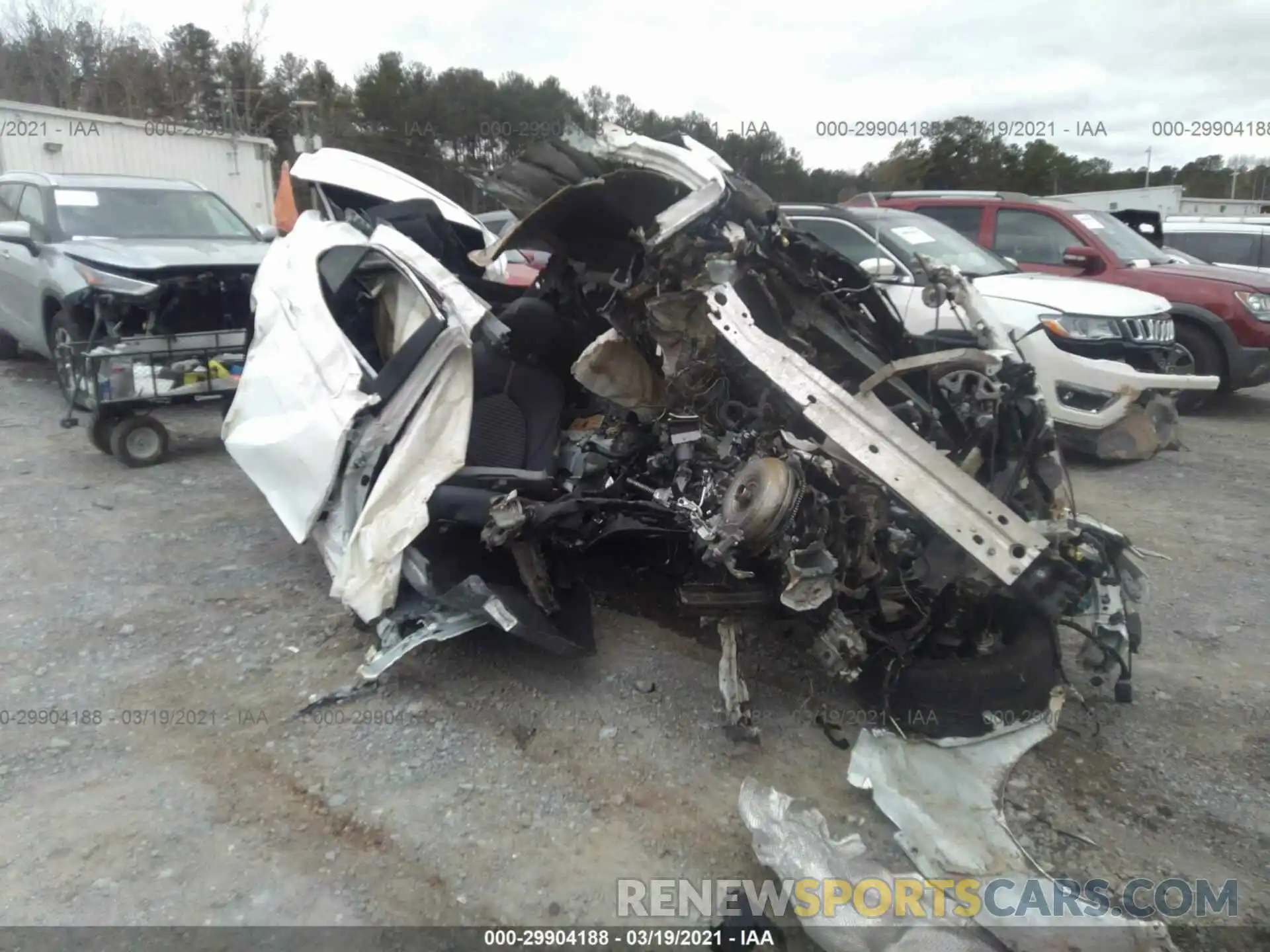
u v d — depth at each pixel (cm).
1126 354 679
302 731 355
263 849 294
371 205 539
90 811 309
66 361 669
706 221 363
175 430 763
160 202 820
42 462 669
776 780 332
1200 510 604
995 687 328
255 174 1669
